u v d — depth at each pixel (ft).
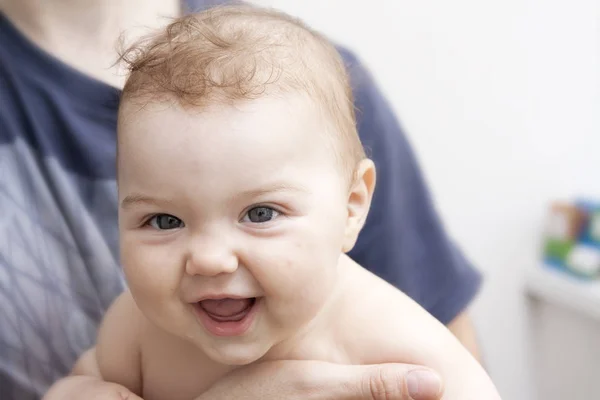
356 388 1.79
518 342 5.16
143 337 2.15
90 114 2.45
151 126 1.63
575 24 4.99
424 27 4.61
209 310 1.69
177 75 1.67
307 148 1.70
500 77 4.88
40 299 2.31
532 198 5.12
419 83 4.66
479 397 1.87
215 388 1.94
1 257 2.27
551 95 5.04
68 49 2.53
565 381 5.12
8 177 2.34
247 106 1.63
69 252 2.36
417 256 2.86
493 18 4.77
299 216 1.66
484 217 5.02
